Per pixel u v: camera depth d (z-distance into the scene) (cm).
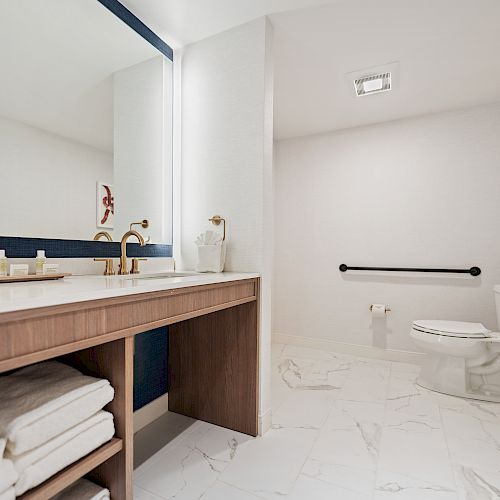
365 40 176
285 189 320
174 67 192
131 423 97
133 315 96
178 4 154
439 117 260
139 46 169
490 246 245
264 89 162
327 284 302
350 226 292
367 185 286
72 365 106
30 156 126
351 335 291
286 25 166
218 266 163
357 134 290
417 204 267
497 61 192
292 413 185
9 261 118
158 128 183
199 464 140
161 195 185
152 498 120
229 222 172
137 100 170
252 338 163
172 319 111
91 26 147
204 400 177
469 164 251
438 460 142
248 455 146
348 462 141
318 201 306
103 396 92
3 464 70
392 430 167
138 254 172
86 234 147
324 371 251
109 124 156
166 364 189
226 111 173
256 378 162
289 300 318
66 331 78
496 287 222
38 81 128
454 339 204
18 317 67
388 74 208
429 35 171
